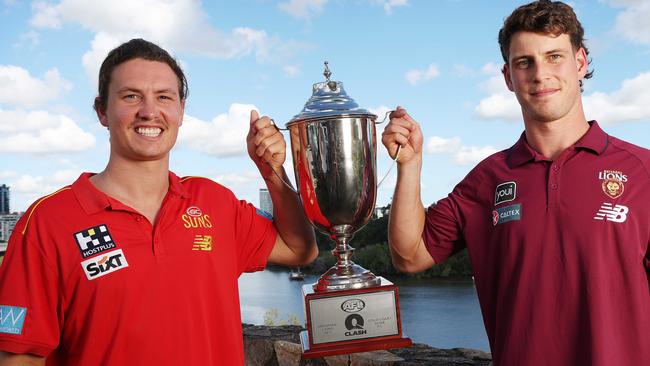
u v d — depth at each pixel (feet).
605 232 6.32
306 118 7.18
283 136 7.20
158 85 6.10
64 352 5.93
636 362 6.08
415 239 7.72
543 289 6.47
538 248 6.57
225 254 6.49
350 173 7.23
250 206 7.33
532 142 7.03
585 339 6.19
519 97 6.92
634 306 6.16
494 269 7.09
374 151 7.46
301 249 7.61
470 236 7.37
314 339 7.06
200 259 6.15
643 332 6.11
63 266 5.73
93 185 6.03
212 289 6.20
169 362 5.73
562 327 6.33
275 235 7.43
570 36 6.71
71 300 5.76
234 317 6.37
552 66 6.70
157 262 5.89
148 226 6.02
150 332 5.71
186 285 5.97
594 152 6.62
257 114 7.11
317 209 7.42
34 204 5.95
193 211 6.36
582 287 6.29
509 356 6.57
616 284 6.25
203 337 5.95
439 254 7.82
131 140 6.00
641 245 6.30
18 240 5.77
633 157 6.57
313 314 7.09
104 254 5.76
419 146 7.36
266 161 7.14
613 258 6.29
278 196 7.35
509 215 6.86
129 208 5.95
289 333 11.21
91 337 5.66
